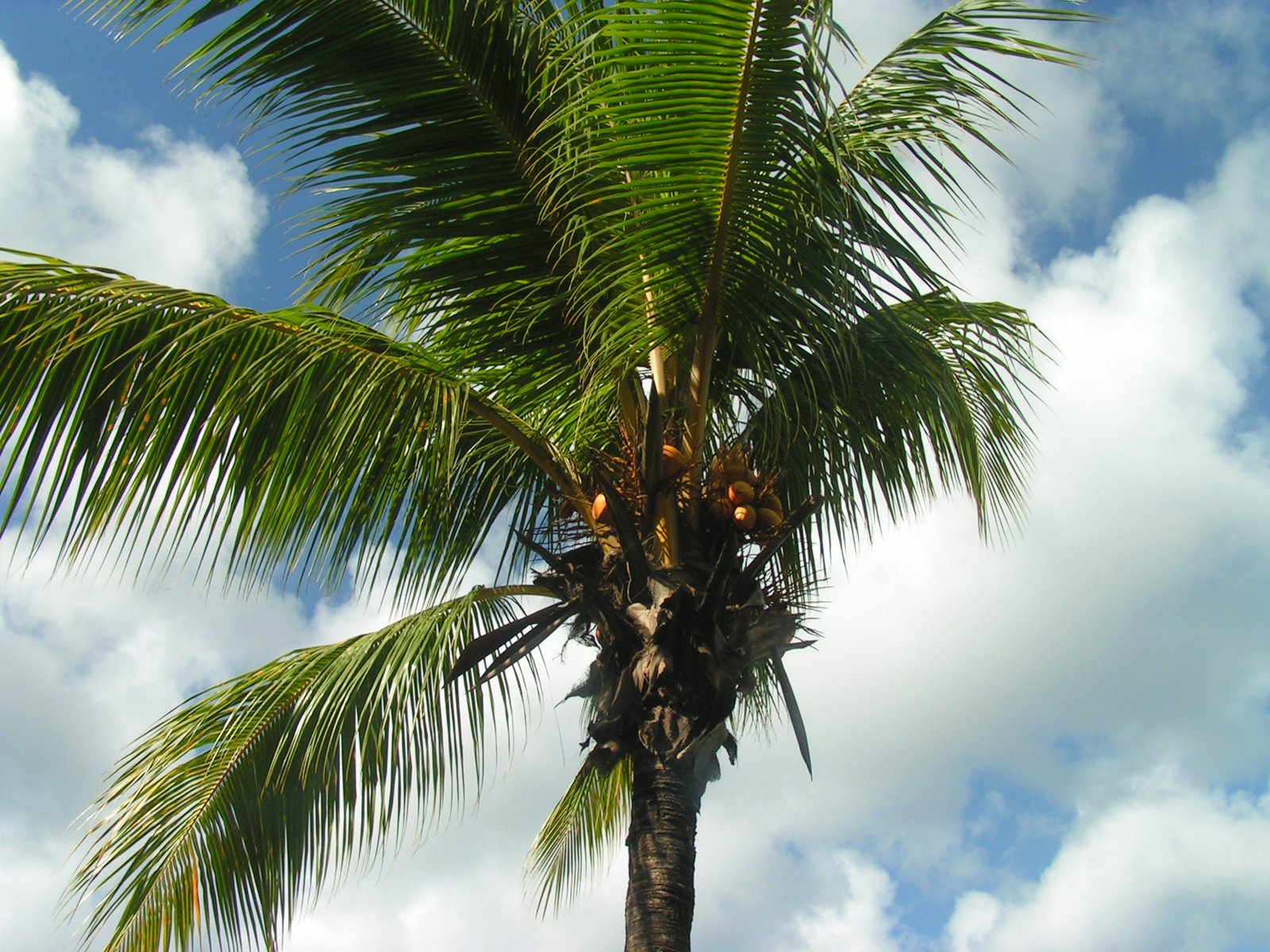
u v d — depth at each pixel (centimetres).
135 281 454
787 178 432
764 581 496
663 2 392
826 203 432
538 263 525
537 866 757
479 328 538
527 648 481
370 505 502
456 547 565
